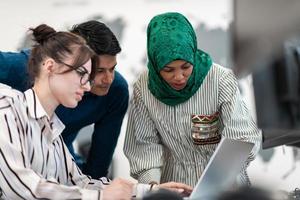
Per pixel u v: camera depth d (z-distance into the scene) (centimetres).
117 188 153
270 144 156
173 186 166
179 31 190
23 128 160
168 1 380
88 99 216
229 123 199
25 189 151
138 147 211
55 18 381
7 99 160
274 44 92
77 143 322
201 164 208
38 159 164
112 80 202
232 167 163
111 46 190
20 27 376
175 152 210
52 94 162
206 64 201
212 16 376
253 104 103
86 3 385
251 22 93
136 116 210
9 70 206
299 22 90
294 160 279
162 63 187
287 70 97
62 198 150
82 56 158
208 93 200
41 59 161
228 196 99
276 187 101
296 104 100
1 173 153
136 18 383
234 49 95
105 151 236
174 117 203
